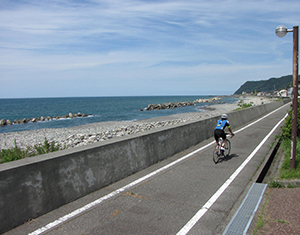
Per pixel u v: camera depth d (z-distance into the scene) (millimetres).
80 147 5145
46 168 4152
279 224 3621
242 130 14688
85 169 4918
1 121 37500
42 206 4012
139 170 6547
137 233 3533
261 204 4406
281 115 24500
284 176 5809
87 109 71938
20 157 8539
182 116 37344
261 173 6648
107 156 5531
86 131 23203
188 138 9664
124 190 5180
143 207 4383
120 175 5840
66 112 63562
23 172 3795
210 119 12164
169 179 5934
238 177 6133
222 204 4527
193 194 5004
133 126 23797
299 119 10156
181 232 3570
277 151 9492
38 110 73625
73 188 4602
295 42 6160
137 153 6586
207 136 11523
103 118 42938
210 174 6367
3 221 3477
